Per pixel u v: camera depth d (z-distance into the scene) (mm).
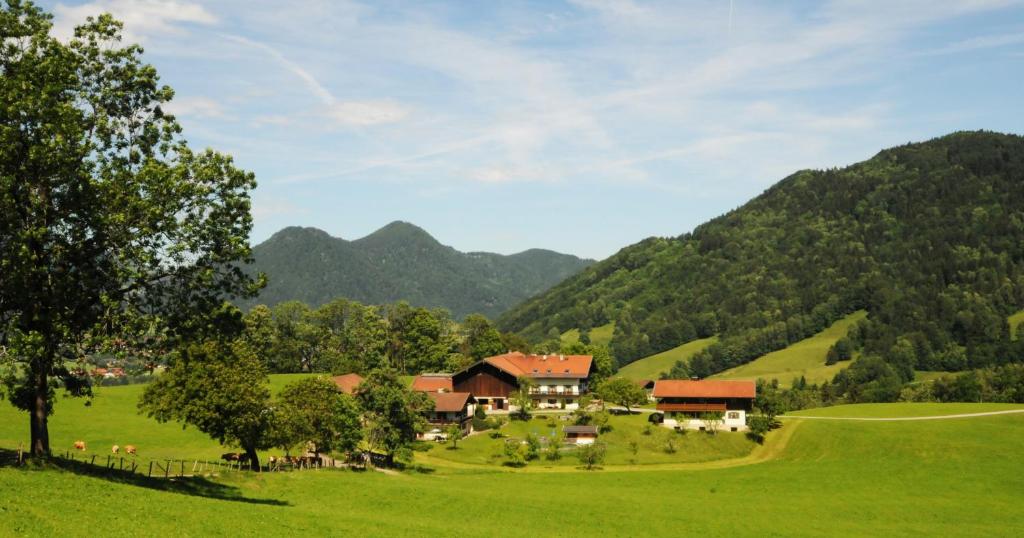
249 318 185625
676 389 142500
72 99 49344
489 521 66938
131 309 50875
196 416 72188
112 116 51469
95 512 43906
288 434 82750
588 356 173625
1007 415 139125
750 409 139375
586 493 88125
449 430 124125
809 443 129375
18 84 45438
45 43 48438
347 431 94938
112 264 49250
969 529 75625
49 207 47938
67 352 50562
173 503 50656
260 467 81562
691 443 129000
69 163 46375
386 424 101312
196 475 67438
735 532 70062
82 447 84688
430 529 58219
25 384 49188
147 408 76875
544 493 86125
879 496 92500
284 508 58625
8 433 89688
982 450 117500
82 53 50625
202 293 53281
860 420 142625
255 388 75688
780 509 83250
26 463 50438
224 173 52812
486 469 108750
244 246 52312
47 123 46062
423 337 191750
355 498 69875
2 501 41938
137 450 91750
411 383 165750
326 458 100188
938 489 96688
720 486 98875
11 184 45125
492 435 130125
